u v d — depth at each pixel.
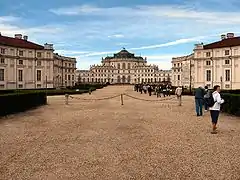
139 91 69.50
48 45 78.19
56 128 14.84
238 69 67.50
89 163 8.60
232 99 20.36
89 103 32.03
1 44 65.81
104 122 16.95
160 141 11.58
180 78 99.50
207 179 7.20
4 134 13.16
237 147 10.45
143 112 22.41
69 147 10.62
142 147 10.58
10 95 21.33
